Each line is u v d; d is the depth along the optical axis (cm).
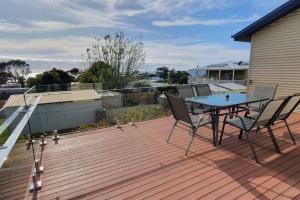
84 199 222
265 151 327
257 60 669
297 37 565
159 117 586
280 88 616
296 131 416
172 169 278
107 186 244
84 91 918
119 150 346
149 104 723
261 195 219
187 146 355
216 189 231
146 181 252
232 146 350
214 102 361
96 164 299
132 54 1425
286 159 299
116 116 682
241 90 763
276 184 238
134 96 780
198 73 2373
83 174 272
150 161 304
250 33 675
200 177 256
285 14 584
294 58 577
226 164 288
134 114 632
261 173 262
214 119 357
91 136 419
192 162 296
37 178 263
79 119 830
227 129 437
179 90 479
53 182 255
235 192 225
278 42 609
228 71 2198
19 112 304
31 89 397
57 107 767
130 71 1426
